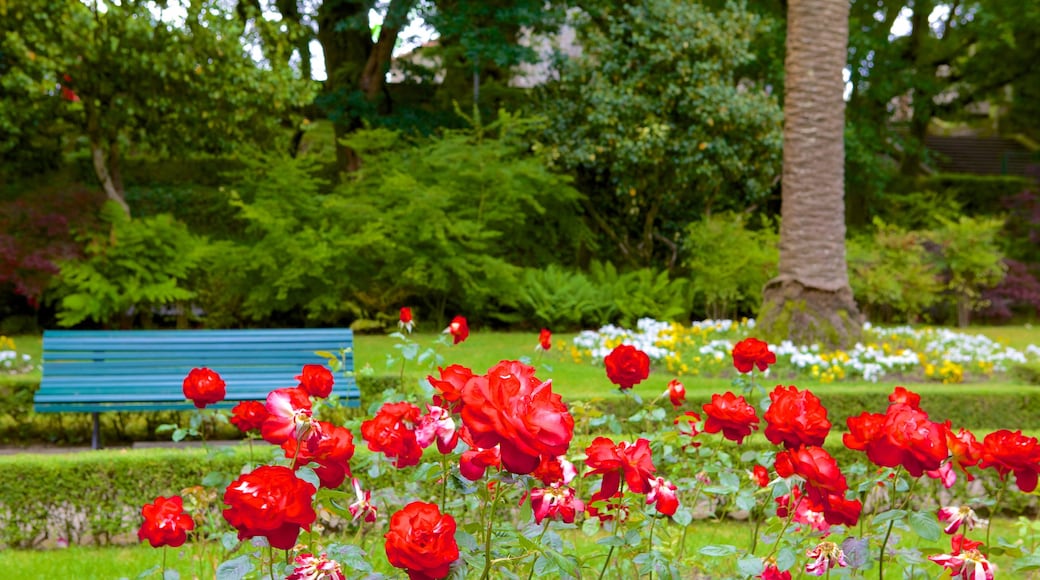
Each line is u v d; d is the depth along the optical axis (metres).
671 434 3.16
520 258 15.33
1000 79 22.94
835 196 9.70
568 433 1.52
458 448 2.09
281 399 2.00
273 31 13.13
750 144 15.07
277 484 1.62
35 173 14.73
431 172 14.19
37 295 11.46
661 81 14.79
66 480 4.44
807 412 2.24
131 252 11.74
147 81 12.09
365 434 2.26
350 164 16.70
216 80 12.18
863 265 15.70
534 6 15.20
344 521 4.12
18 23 11.63
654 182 15.34
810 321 9.54
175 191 17.09
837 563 2.28
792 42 9.78
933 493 4.87
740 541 4.14
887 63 20.89
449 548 1.62
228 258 12.26
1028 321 18.03
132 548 4.31
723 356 8.84
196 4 11.84
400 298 12.95
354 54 17.36
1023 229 20.70
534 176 13.73
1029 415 6.70
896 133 22.75
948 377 8.39
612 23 15.02
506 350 10.40
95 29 11.51
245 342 6.89
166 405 6.24
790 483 2.33
